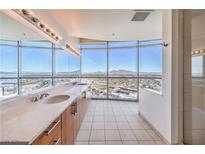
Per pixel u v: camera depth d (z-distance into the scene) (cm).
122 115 462
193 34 261
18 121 133
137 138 304
